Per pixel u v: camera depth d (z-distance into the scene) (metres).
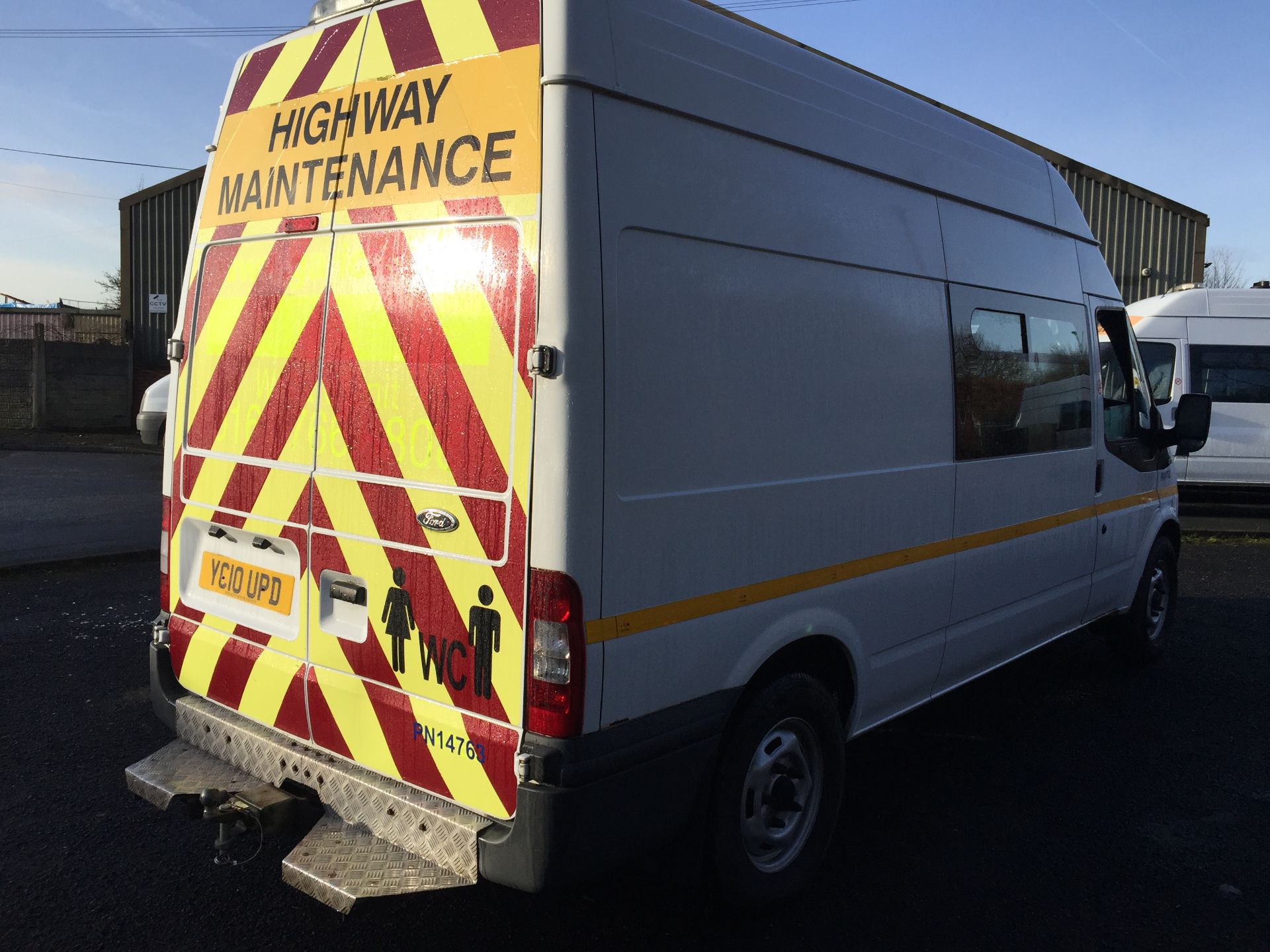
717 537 2.85
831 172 3.31
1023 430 4.44
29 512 10.02
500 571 2.54
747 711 3.03
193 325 3.42
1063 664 6.18
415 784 2.76
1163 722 5.17
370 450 2.84
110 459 15.20
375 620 2.84
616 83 2.54
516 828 2.49
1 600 6.75
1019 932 3.20
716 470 2.85
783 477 3.09
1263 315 12.46
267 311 3.14
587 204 2.47
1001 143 4.41
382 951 3.01
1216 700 5.52
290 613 3.09
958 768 4.54
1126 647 5.90
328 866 2.65
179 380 3.46
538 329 2.46
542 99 2.49
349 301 2.90
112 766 4.21
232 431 3.25
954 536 3.96
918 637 3.84
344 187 2.93
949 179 3.95
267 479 3.12
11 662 5.46
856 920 3.25
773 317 3.04
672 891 3.38
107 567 7.83
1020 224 4.48
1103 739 4.92
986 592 4.23
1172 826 3.98
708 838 2.96
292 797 2.98
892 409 3.58
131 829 3.69
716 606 2.86
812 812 3.36
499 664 2.56
